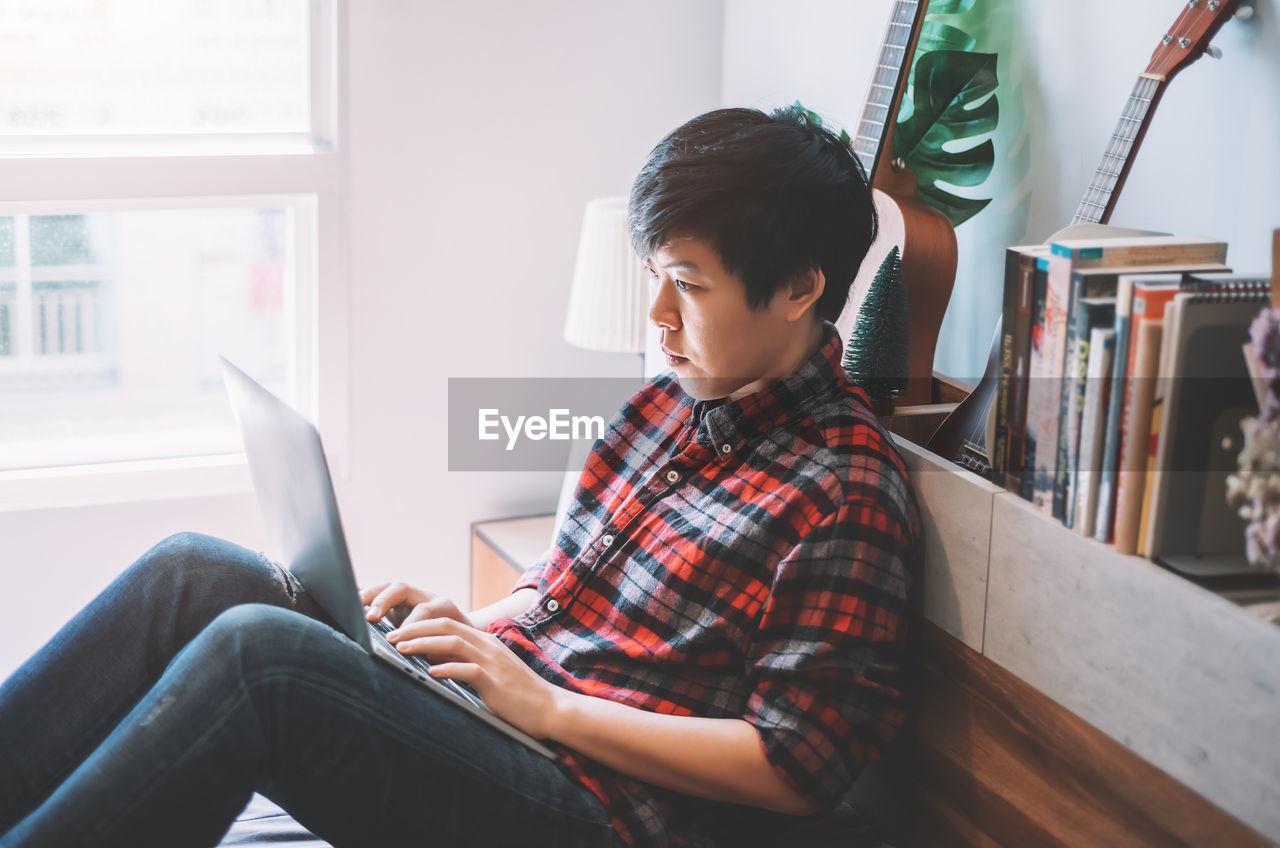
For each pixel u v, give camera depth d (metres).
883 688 1.17
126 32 2.03
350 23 2.07
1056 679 1.11
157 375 2.21
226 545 1.30
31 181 1.95
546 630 1.33
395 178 2.16
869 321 1.47
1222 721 0.94
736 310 1.21
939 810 1.28
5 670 2.11
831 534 1.16
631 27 2.26
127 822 0.98
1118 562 1.03
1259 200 1.35
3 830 1.15
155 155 2.01
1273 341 0.94
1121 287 1.01
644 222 1.21
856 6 1.92
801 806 1.15
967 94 1.70
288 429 1.11
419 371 2.26
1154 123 1.47
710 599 1.22
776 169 1.18
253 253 2.21
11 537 2.06
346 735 1.05
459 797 1.09
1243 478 0.96
